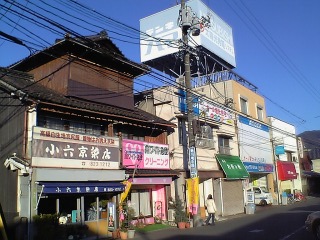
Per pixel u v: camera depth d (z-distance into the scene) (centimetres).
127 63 1970
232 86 3300
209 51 3250
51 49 1727
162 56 3259
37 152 1371
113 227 1623
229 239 1413
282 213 2573
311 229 1412
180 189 2223
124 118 1802
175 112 2297
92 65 1869
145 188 2075
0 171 1509
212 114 2719
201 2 3250
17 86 1462
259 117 3909
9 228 1398
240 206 2925
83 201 1558
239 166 2936
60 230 1411
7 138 1505
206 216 2442
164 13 3428
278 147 3956
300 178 4841
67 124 1638
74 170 1482
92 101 1822
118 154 1723
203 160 2539
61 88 1745
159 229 1855
